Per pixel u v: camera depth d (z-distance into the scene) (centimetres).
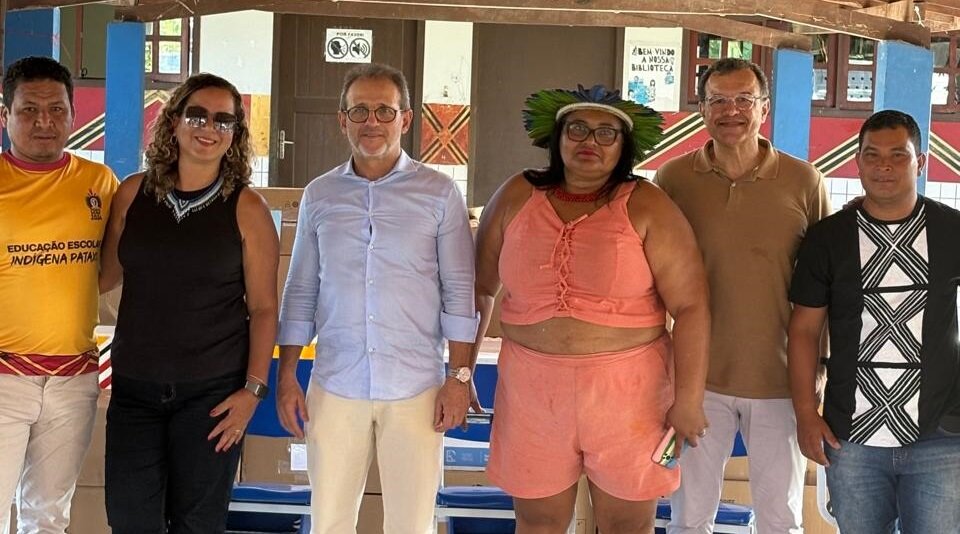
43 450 300
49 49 511
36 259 290
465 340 300
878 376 289
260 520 360
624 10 525
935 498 289
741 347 318
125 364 285
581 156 288
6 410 290
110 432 288
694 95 948
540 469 294
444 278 301
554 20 631
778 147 573
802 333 305
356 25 933
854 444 294
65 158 300
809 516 380
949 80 972
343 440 300
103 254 305
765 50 942
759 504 325
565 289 287
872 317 290
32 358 292
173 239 283
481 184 955
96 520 359
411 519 302
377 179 299
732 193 320
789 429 320
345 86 300
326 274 300
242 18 920
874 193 288
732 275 318
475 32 938
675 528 330
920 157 293
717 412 322
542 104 295
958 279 287
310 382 308
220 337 287
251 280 293
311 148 936
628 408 288
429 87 939
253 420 371
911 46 543
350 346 298
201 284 284
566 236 288
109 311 427
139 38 521
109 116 521
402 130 301
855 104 958
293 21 928
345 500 303
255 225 290
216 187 288
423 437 300
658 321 298
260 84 925
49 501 303
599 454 290
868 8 591
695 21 609
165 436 288
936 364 286
